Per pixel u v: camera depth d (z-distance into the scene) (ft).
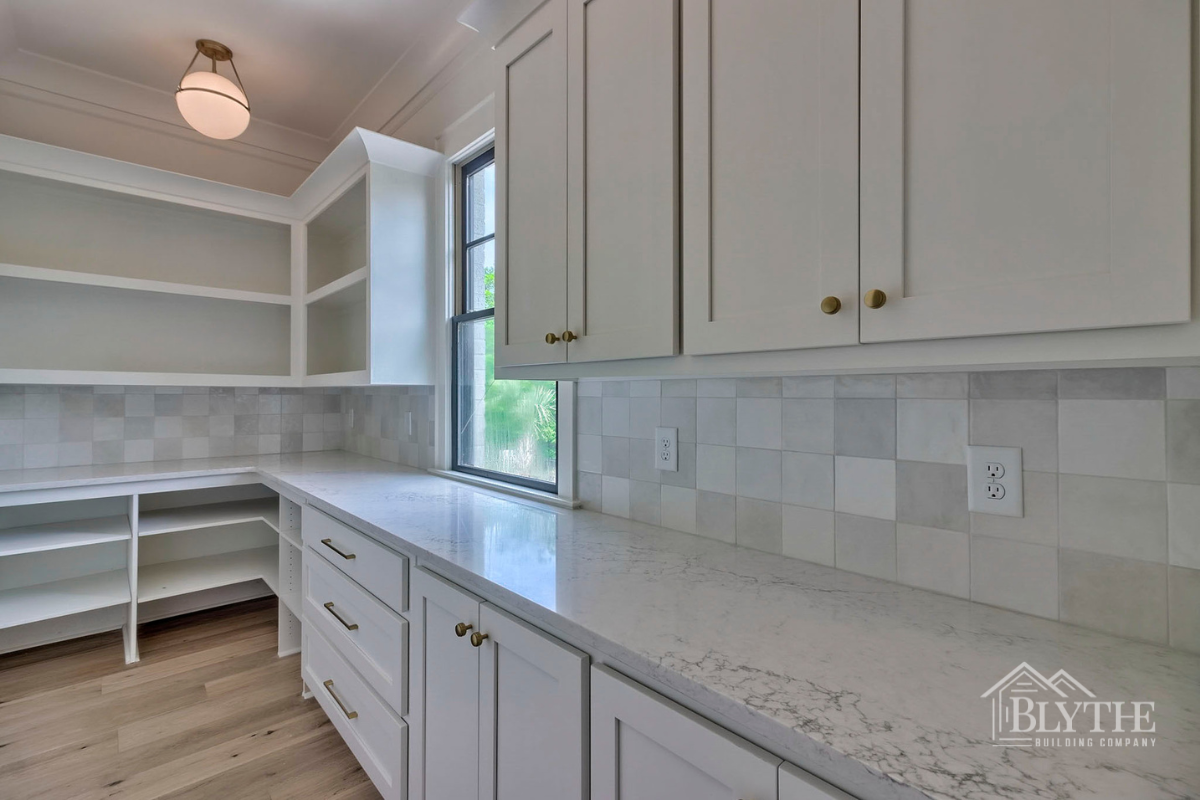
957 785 1.67
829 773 1.88
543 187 4.33
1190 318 1.74
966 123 2.19
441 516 5.22
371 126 9.70
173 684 7.22
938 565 3.24
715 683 2.24
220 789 5.29
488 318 7.22
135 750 5.85
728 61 3.04
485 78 7.07
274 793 5.24
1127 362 2.14
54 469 8.29
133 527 7.85
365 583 5.10
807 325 2.67
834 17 2.57
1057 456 2.85
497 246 4.82
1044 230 2.01
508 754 3.34
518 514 5.31
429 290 7.84
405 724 4.43
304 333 9.42
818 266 2.64
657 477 4.84
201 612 9.75
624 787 2.60
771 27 2.84
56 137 8.46
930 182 2.28
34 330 8.14
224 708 6.66
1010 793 1.64
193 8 7.00
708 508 4.44
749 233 2.94
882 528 3.48
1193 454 2.48
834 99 2.57
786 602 3.12
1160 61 1.77
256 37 7.57
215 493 10.00
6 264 7.13
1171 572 2.54
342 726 5.50
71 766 5.58
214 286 9.59
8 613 7.30
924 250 2.30
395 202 7.52
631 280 3.59
